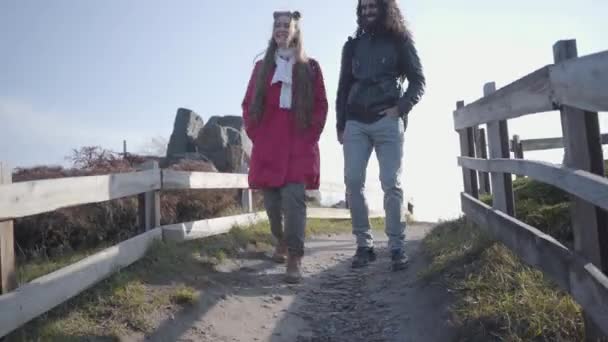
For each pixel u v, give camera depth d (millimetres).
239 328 4051
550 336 2973
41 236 5926
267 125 5156
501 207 4453
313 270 5684
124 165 8125
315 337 3969
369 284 5020
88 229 6090
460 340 3338
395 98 5188
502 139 4422
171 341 3674
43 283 3273
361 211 5531
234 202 7656
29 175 7336
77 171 7562
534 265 3514
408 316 4043
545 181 3305
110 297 3863
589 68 2555
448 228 5926
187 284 4508
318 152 5270
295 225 5102
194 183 6098
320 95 5238
